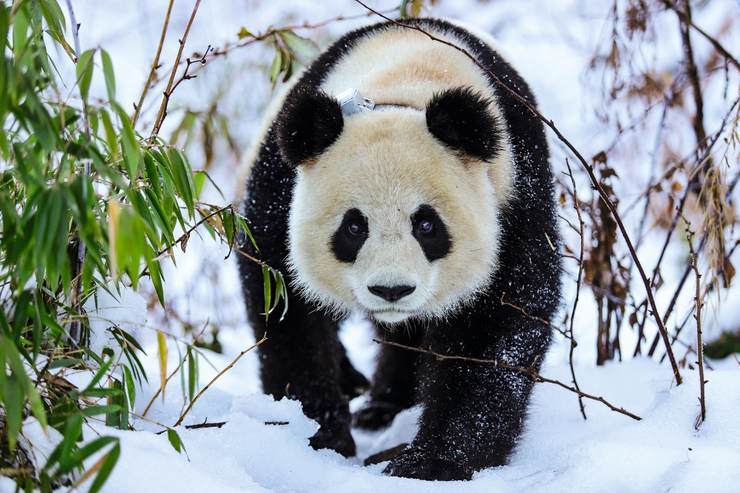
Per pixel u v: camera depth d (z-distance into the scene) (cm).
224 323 995
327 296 650
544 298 641
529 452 628
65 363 507
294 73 913
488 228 622
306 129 610
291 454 580
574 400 686
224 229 623
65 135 529
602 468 525
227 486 482
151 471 473
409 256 580
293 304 688
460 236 607
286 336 697
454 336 644
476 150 598
